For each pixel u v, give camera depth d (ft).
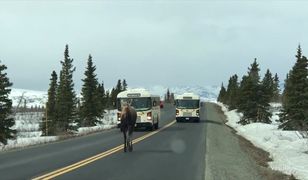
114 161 59.06
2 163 56.65
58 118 209.77
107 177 45.52
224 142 94.73
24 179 43.55
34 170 50.03
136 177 45.80
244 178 48.11
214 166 56.08
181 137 102.73
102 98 295.07
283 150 86.58
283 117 140.15
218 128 140.46
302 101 136.67
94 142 91.20
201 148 79.20
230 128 154.20
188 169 52.47
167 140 94.22
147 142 89.35
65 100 215.92
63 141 95.35
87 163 56.70
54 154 67.97
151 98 124.77
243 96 181.37
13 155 66.64
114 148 77.66
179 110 172.45
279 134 118.93
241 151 78.79
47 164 55.57
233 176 48.96
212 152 73.41
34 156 65.16
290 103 138.62
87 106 226.58
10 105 159.12
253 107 178.60
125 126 71.26
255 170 55.42
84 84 229.66
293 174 57.47
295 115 135.95
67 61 281.95
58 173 47.78
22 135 202.69
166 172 49.70
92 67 232.32
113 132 125.18
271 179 49.83
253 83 180.65
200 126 147.13
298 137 113.09
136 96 124.16
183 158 63.67
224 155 70.13
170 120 187.52
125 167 53.21
